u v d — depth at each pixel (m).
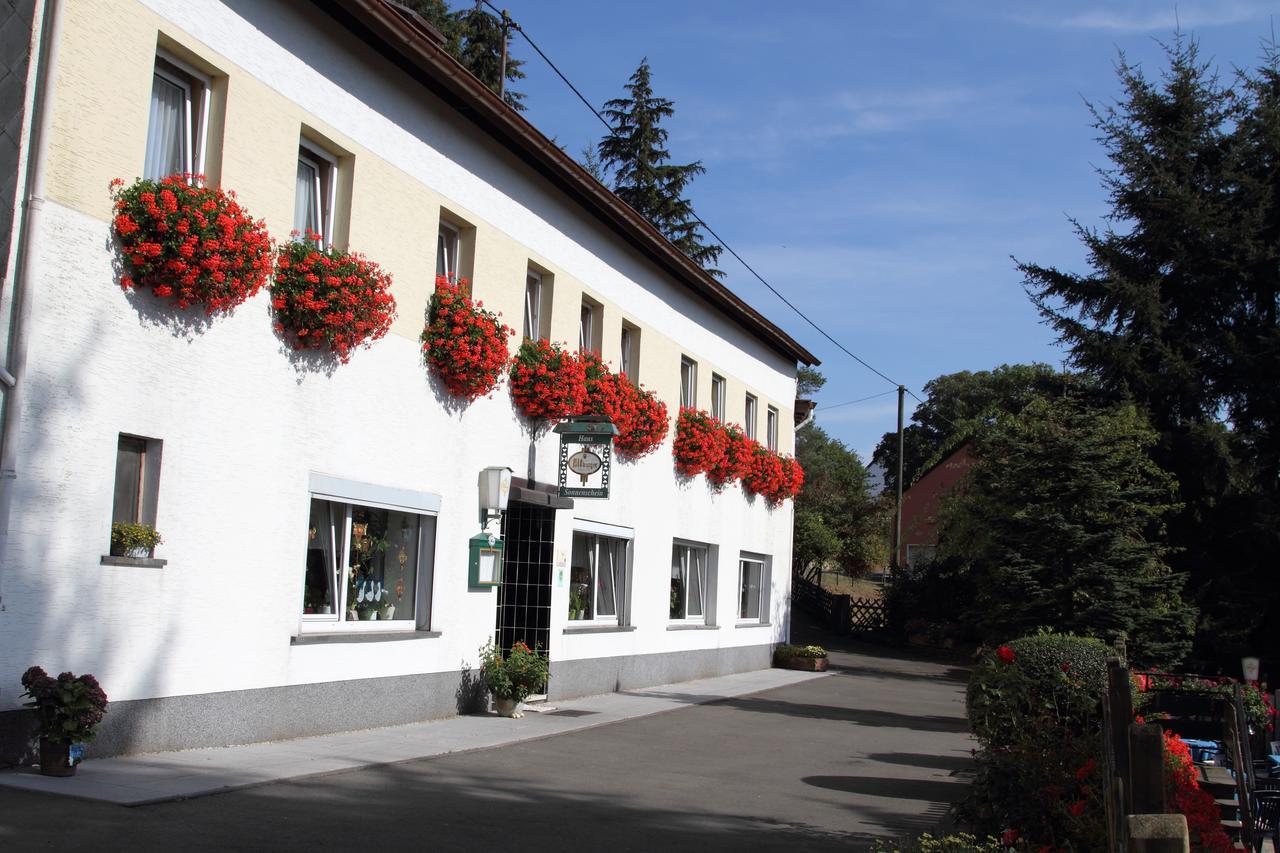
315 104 11.23
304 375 11.00
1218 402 26.83
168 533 9.37
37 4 8.19
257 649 10.45
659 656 20.23
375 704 12.26
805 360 28.14
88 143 8.52
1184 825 3.83
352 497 11.75
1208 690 11.28
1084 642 9.95
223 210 9.41
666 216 43.22
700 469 21.48
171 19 9.38
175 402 9.41
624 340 19.38
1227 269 26.09
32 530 8.11
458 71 12.86
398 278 12.54
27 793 7.36
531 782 9.87
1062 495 17.69
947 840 6.57
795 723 16.23
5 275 7.95
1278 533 24.62
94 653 8.66
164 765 8.81
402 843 7.13
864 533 43.59
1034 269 28.16
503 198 14.80
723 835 8.33
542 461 15.80
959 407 69.06
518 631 15.96
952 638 34.19
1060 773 7.21
